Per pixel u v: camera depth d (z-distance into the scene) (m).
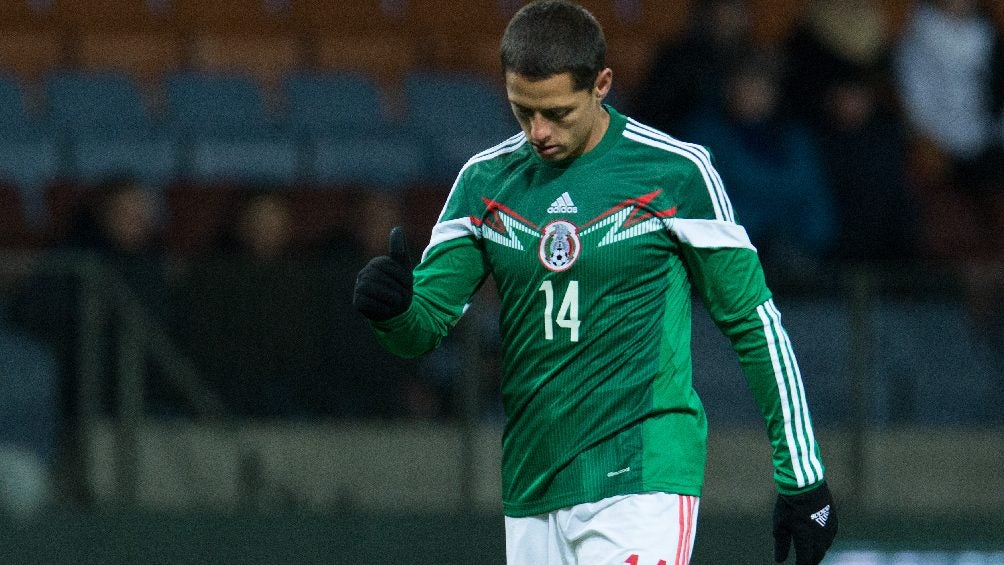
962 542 24.91
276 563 23.55
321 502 23.75
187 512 23.36
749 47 29.56
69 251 26.08
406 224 28.59
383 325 12.69
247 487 23.61
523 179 13.04
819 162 29.52
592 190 12.82
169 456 23.45
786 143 29.03
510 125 36.59
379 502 23.89
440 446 23.98
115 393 23.34
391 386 23.95
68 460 23.22
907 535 24.80
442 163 34.47
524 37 12.22
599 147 12.95
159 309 23.47
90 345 23.28
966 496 25.20
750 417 24.91
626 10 40.44
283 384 23.73
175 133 33.47
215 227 29.58
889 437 25.14
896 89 34.47
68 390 23.25
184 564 23.30
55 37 37.59
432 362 24.00
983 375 25.33
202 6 38.75
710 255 12.83
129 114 34.78
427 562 23.84
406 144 34.25
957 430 25.23
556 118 12.38
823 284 25.20
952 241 32.38
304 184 31.84
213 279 23.58
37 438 23.11
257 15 39.03
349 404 23.88
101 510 23.17
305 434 23.77
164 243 29.38
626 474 12.83
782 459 12.91
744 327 12.84
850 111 29.86
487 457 24.03
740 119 28.83
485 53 39.75
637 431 12.87
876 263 29.75
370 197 27.58
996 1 39.03
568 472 12.95
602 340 12.80
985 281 25.36
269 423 23.67
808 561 13.00
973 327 25.36
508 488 13.39
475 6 40.38
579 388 12.88
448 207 13.39
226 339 23.61
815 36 30.06
